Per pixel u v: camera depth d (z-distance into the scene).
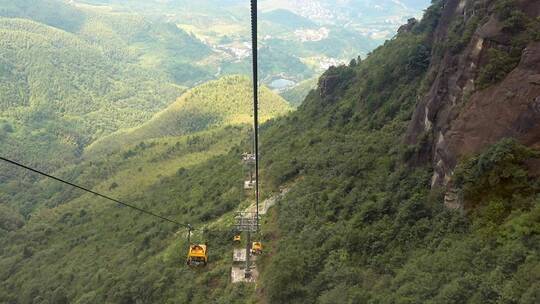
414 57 60.03
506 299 19.19
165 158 154.38
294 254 37.50
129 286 50.38
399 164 40.12
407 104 54.62
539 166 24.62
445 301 21.12
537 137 25.38
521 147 25.19
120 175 150.38
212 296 41.25
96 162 181.25
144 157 162.88
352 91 79.62
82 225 105.25
